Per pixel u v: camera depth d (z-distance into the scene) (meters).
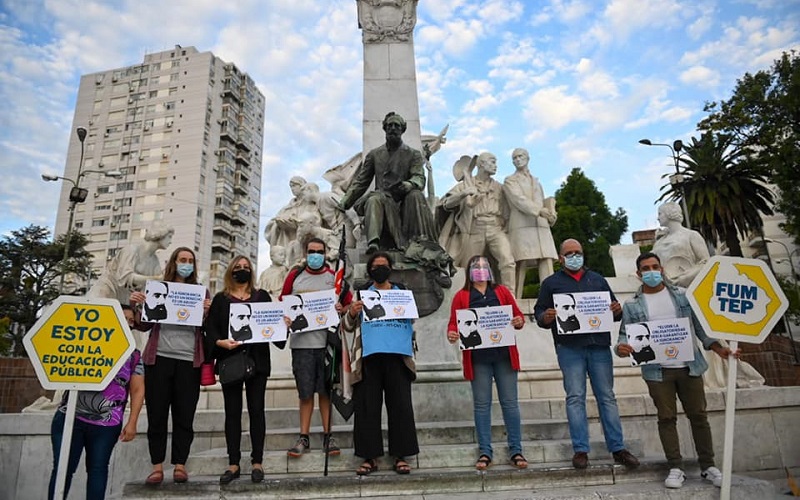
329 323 4.69
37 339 3.46
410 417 4.53
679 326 4.45
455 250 9.54
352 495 4.20
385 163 7.34
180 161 50.66
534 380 7.62
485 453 4.55
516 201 9.33
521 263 9.52
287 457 4.72
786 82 23.58
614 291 9.05
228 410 4.50
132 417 4.14
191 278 4.84
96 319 3.61
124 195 51.28
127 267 7.49
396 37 9.02
